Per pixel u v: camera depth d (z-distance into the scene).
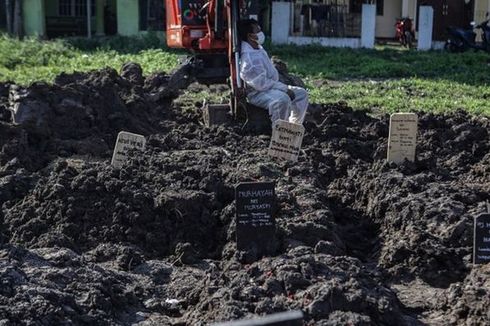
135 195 7.82
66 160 9.49
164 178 8.34
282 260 6.41
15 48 23.84
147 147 10.05
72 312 5.71
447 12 32.78
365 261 7.69
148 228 7.69
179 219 7.70
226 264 6.81
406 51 27.41
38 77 19.36
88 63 22.33
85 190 7.96
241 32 11.41
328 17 29.20
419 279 7.11
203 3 13.66
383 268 7.36
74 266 6.66
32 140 10.52
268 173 8.89
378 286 6.30
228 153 10.09
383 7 36.34
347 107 13.01
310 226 7.26
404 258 7.32
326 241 7.09
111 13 32.22
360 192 9.11
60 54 23.94
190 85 16.59
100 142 10.70
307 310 5.61
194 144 10.81
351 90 17.12
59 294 5.84
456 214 7.89
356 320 5.47
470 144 10.92
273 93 11.37
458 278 7.05
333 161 10.32
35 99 10.78
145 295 6.50
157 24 30.16
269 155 9.55
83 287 6.17
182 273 6.97
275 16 28.88
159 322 6.01
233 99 11.69
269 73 11.50
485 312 5.82
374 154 10.48
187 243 7.43
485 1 32.72
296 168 9.16
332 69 21.86
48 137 10.62
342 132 11.52
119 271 6.98
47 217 7.81
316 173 9.57
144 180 8.32
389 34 36.41
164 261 7.35
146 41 26.73
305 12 29.17
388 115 12.93
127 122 11.71
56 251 6.92
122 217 7.70
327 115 12.34
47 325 5.50
